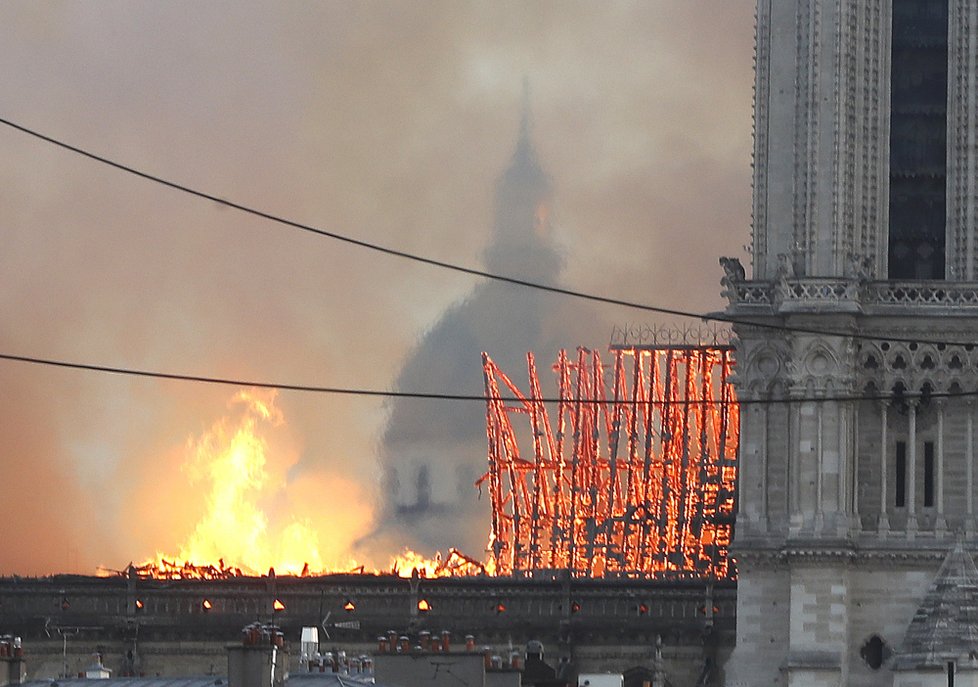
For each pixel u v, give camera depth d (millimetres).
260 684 178125
